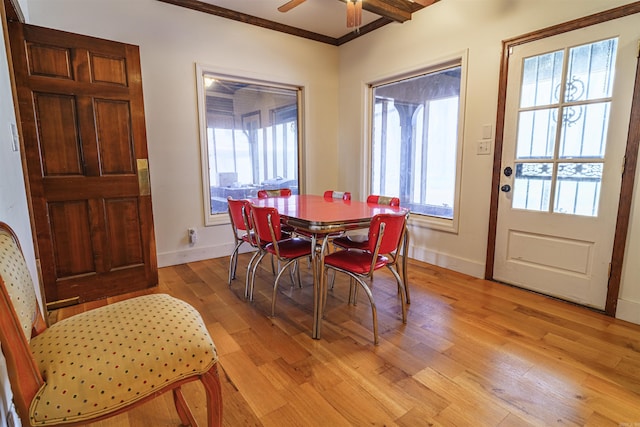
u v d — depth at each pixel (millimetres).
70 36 2227
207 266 3297
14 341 798
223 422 1323
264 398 1459
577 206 2309
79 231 2389
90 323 1049
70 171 2314
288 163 4203
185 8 3156
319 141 4289
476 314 2238
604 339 1909
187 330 1065
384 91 3934
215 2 3211
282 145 4117
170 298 1258
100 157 2414
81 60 2279
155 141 3123
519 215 2621
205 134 3398
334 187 4520
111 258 2533
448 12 2982
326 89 4258
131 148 2535
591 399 1440
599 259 2219
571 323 2100
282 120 4078
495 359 1733
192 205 3396
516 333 1988
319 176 4352
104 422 1340
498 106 2670
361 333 2008
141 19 2945
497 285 2758
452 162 3289
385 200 2674
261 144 3936
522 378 1582
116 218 2527
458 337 1951
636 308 2074
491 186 2783
